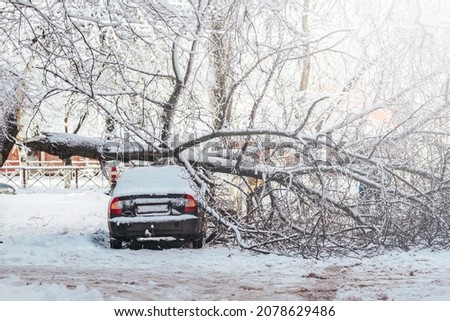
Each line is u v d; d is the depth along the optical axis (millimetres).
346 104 20234
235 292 11695
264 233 18219
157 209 17938
